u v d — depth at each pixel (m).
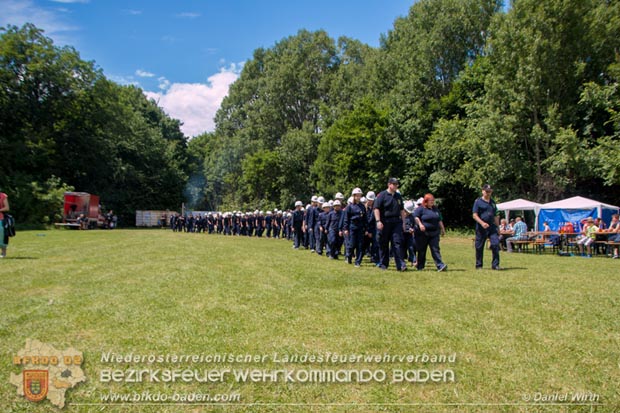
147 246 19.31
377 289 7.91
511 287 8.01
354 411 3.42
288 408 3.47
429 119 45.78
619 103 30.03
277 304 6.65
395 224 11.00
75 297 7.20
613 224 20.75
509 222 32.06
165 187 76.75
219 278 9.27
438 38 46.09
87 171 62.06
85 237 27.66
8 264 11.75
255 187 69.44
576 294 7.32
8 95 51.25
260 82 76.50
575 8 31.75
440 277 9.47
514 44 33.53
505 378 3.96
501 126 34.31
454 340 4.91
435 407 3.47
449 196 45.34
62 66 55.31
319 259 14.15
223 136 83.69
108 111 61.44
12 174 47.88
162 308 6.41
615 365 4.23
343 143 50.00
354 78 64.69
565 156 30.34
